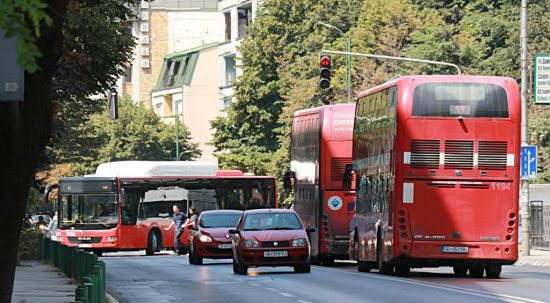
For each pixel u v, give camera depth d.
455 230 55.56
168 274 64.75
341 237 77.88
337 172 78.06
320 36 151.62
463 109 55.59
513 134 55.88
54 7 22.58
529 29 142.25
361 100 67.44
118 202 106.19
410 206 55.53
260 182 111.25
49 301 42.94
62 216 105.69
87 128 117.56
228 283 54.94
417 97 55.56
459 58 140.38
